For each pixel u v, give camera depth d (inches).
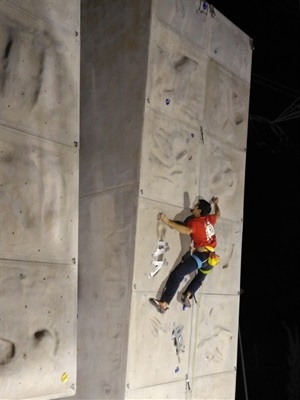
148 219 202.2
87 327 208.8
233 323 247.4
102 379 198.8
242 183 256.5
